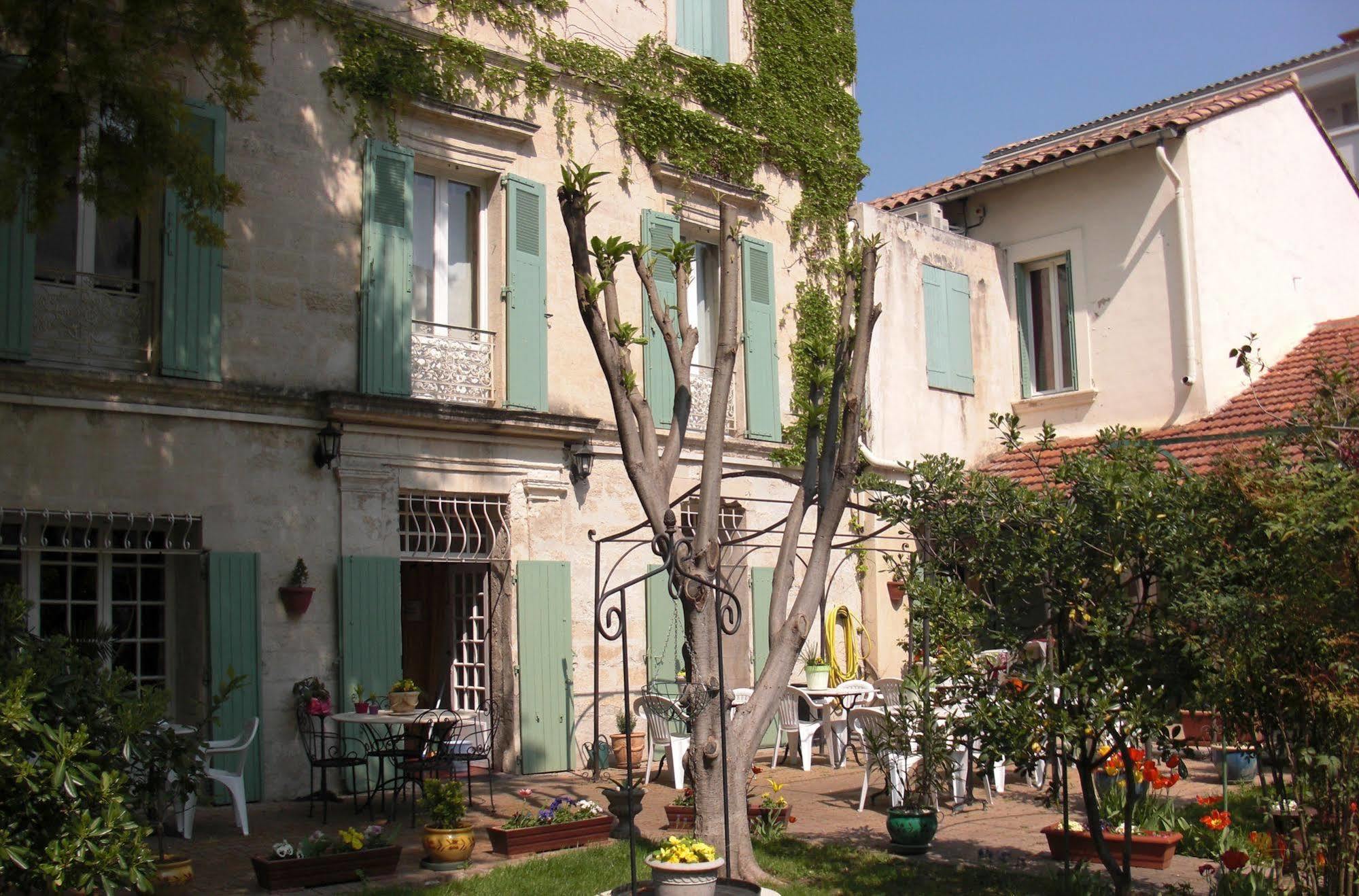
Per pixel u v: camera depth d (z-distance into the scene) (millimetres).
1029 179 17484
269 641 10602
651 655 13305
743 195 14797
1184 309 15828
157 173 9062
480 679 12555
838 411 8633
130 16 8875
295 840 8859
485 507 12375
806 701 13984
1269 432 7648
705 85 14547
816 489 8438
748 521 14547
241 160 10820
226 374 10570
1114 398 16500
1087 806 6957
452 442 11984
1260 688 6289
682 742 11648
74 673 6211
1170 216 16047
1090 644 6719
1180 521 6418
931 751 8969
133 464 10000
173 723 8930
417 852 8500
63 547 9695
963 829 9359
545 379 12695
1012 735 6680
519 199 12641
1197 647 6270
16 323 9453
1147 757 9375
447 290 12531
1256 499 6141
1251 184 16875
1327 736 6195
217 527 10398
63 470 9656
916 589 8242
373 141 11625
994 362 17453
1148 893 7227
